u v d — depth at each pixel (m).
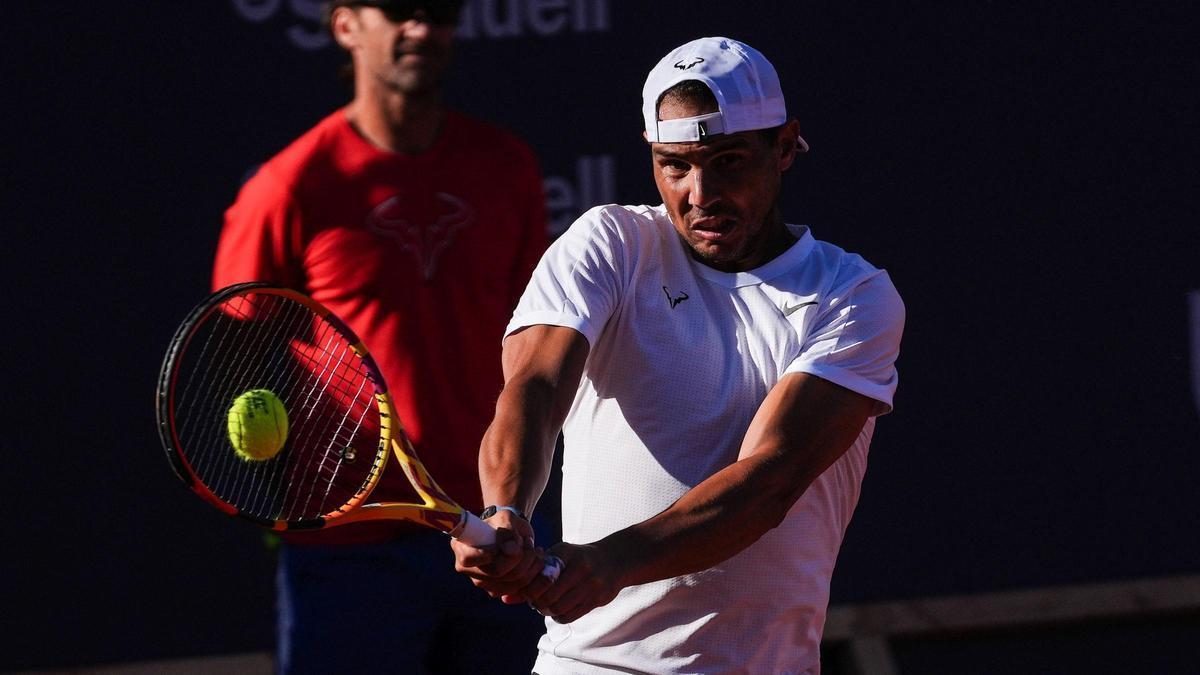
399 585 11.78
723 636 8.29
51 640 14.26
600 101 14.41
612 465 8.41
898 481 15.15
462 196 11.98
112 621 14.36
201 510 14.46
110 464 14.17
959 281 14.93
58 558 14.20
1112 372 15.16
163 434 7.52
